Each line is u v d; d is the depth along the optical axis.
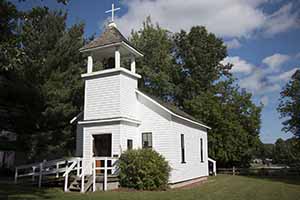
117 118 17.91
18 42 9.71
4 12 10.37
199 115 37.28
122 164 16.86
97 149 19.03
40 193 13.80
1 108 22.44
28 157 26.28
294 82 35.00
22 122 23.53
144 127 19.66
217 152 36.38
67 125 27.09
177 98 45.22
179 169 19.47
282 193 15.91
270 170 33.84
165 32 44.91
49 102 25.00
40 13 11.05
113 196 13.19
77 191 15.09
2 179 20.92
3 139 24.64
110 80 18.83
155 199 12.58
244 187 19.12
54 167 20.45
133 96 19.73
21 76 22.89
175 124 19.61
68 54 27.39
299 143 35.34
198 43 45.97
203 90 44.59
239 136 36.94
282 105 35.69
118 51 18.81
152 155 16.81
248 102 40.28
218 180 25.19
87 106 19.31
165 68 42.81
